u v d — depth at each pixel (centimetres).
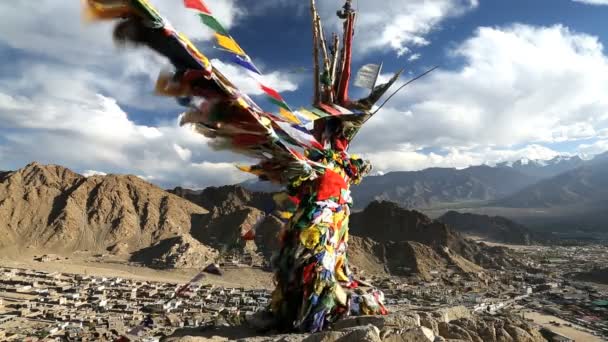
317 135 1113
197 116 802
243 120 824
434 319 1012
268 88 834
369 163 1116
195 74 716
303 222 980
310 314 944
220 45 786
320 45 1141
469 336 965
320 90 1129
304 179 993
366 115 1100
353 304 993
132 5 605
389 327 849
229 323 1090
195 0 750
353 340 698
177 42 657
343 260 1070
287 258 988
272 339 785
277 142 878
